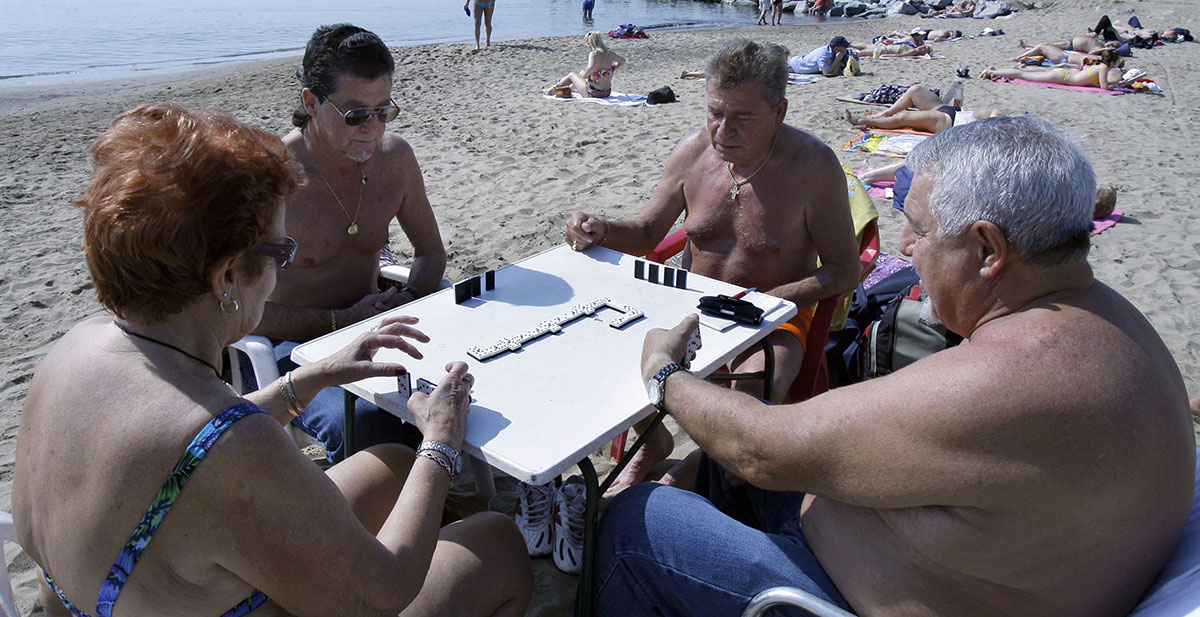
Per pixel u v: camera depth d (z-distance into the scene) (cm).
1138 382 139
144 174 128
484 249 543
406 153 299
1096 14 2283
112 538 130
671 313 238
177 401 131
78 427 133
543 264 277
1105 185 669
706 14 2997
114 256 130
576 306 240
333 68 256
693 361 207
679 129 877
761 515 228
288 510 132
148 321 139
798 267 303
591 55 1067
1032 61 1347
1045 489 135
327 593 140
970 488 139
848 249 291
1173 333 421
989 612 154
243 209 135
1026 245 148
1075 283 152
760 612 169
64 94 1221
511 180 699
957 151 156
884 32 2209
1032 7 2614
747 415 168
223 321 145
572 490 247
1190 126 889
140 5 2998
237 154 135
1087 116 946
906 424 143
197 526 129
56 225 602
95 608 138
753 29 2352
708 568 178
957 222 154
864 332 338
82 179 722
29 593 258
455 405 178
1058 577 145
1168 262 511
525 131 882
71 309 467
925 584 158
